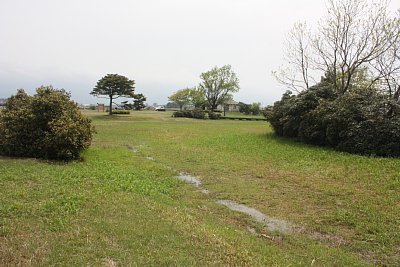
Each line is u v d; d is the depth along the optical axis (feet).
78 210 19.40
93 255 13.83
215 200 25.86
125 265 13.15
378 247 17.60
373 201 24.98
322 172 34.81
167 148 53.31
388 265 15.69
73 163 35.37
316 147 51.93
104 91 157.89
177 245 15.43
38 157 37.96
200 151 49.90
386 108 46.47
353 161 39.34
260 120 168.66
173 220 18.92
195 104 230.68
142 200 22.84
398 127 42.32
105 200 21.94
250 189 28.84
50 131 37.24
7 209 18.63
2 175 27.22
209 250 15.17
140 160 41.34
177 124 116.26
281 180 32.01
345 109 48.37
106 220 18.08
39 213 18.44
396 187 28.48
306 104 58.03
